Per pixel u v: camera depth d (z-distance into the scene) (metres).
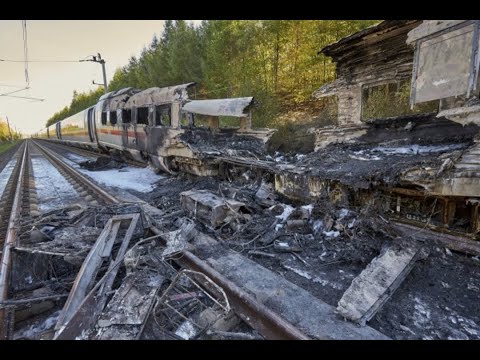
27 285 3.21
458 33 3.63
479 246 3.14
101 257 3.32
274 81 16.47
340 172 4.39
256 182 6.45
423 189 3.48
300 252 4.03
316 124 11.11
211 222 4.74
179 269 3.53
